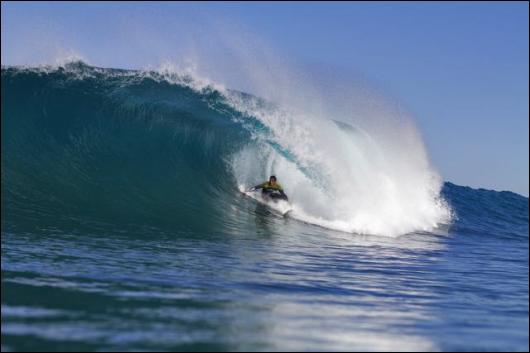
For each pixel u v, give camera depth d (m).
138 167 45.47
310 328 18.14
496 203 83.56
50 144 45.00
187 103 52.41
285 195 47.22
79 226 33.91
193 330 16.84
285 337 16.94
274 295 22.56
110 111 49.16
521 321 21.16
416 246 44.91
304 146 52.25
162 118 50.12
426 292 26.28
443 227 59.91
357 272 30.16
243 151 50.47
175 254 29.27
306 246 37.28
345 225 47.00
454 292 26.78
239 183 48.47
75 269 23.89
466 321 20.69
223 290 22.52
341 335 17.62
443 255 41.62
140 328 16.62
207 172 47.75
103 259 26.45
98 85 51.12
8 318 16.69
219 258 29.38
